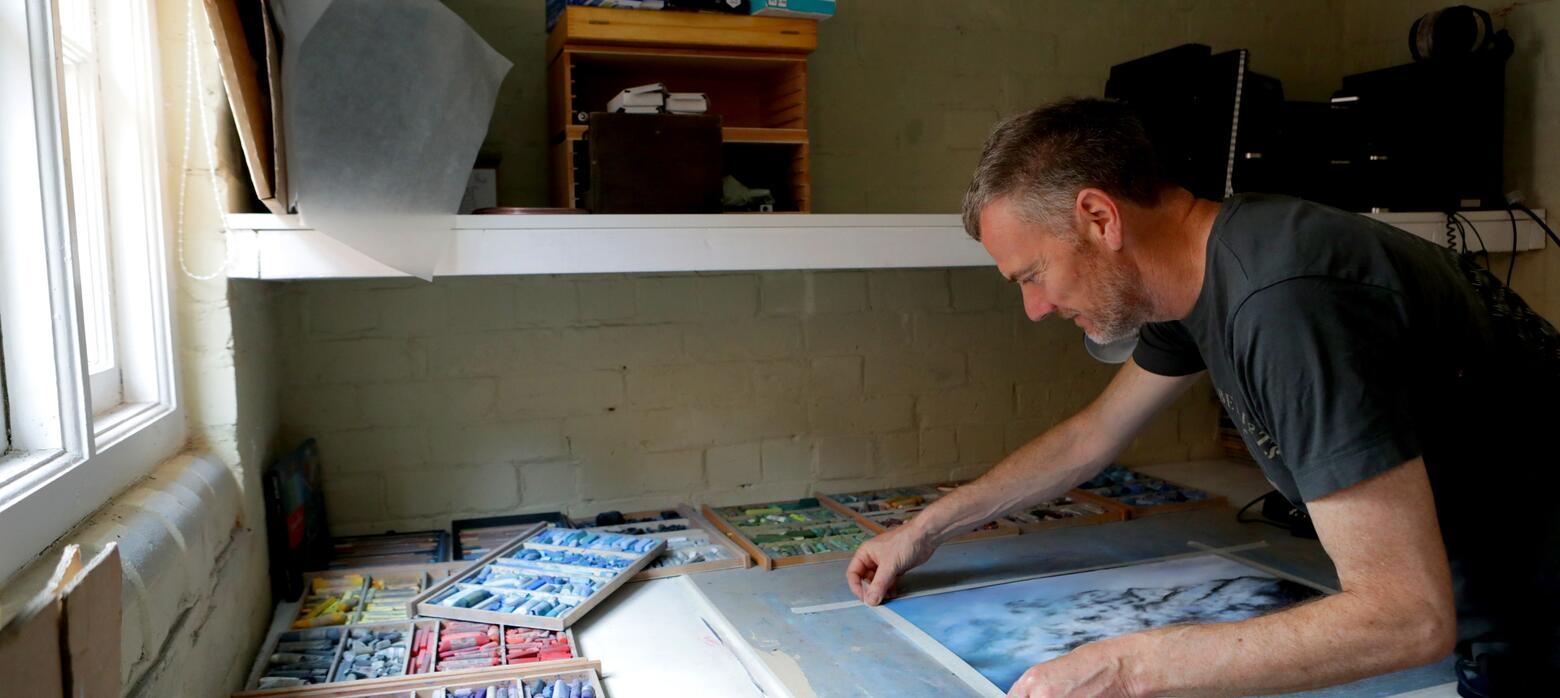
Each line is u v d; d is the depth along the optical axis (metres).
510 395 2.53
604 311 2.58
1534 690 1.32
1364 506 1.05
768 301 2.73
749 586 2.02
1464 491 1.23
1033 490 1.84
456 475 2.50
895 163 2.81
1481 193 2.73
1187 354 1.62
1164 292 1.24
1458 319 1.15
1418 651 1.05
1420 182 2.70
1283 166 2.55
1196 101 2.49
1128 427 1.76
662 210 2.05
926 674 1.58
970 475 2.98
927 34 2.82
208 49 1.71
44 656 0.62
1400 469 1.05
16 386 1.14
